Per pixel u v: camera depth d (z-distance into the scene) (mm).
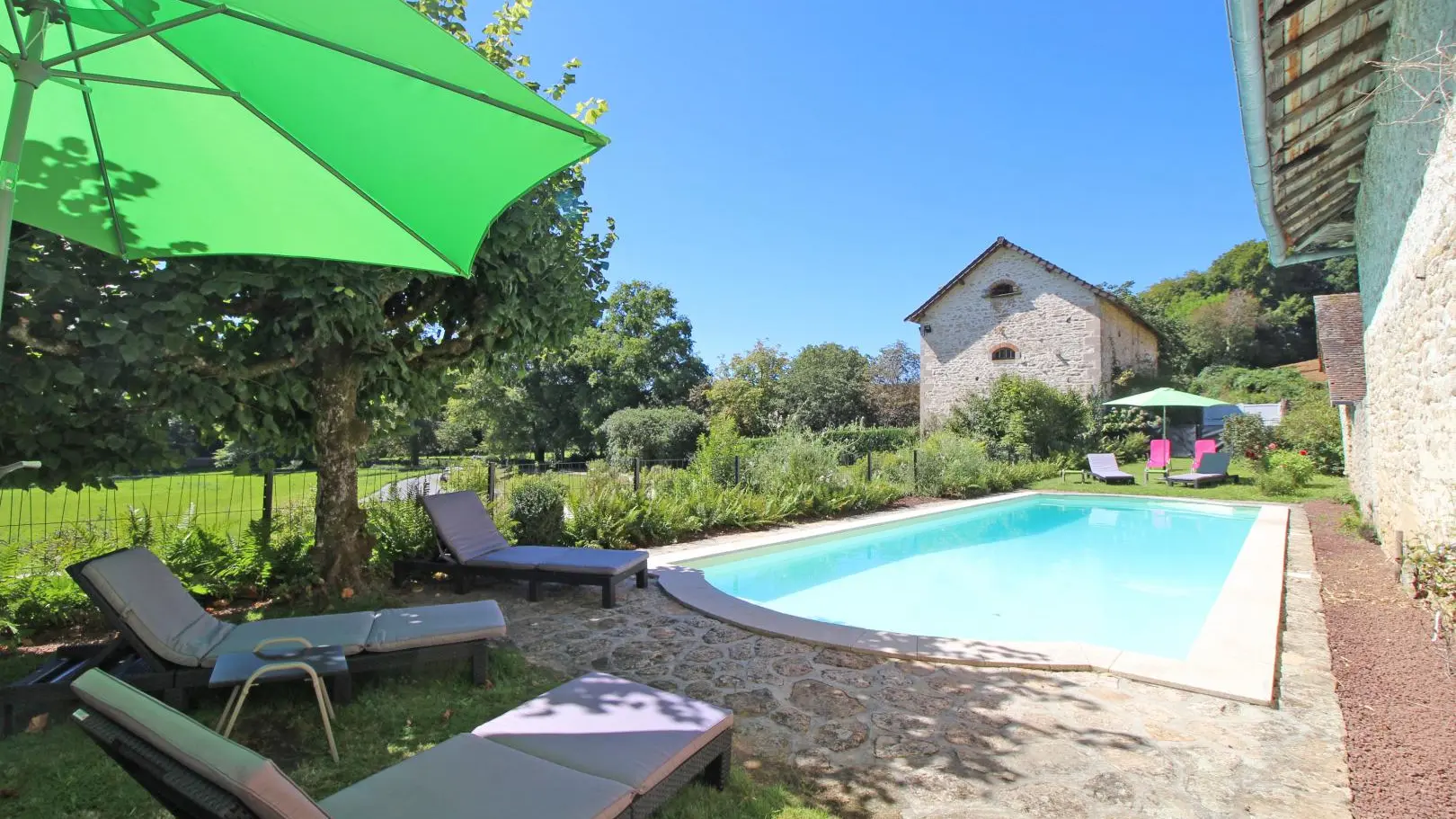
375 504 7312
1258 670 4270
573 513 9023
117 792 2736
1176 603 7875
